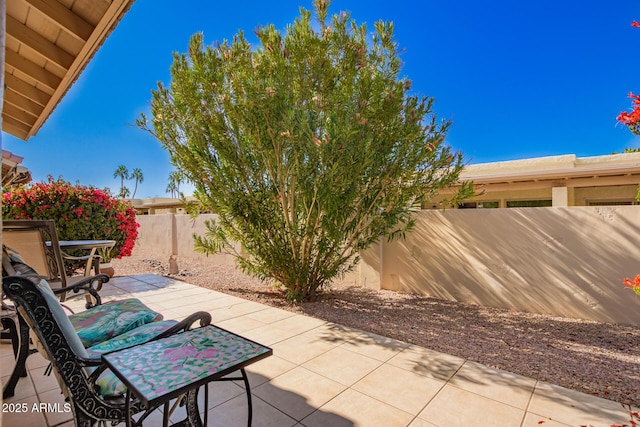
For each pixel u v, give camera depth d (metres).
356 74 4.84
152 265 9.73
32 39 2.85
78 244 4.43
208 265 9.65
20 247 3.34
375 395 2.69
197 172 5.41
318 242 5.49
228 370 1.47
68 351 1.58
